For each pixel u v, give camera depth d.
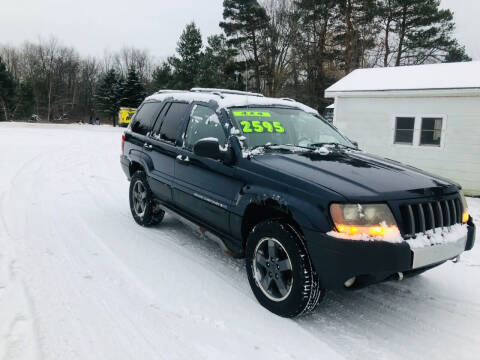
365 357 2.70
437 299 3.62
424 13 30.72
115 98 55.31
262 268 3.29
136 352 2.62
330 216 2.73
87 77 75.06
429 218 2.95
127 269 3.92
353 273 2.68
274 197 3.06
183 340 2.78
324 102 34.88
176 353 2.62
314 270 2.91
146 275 3.81
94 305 3.19
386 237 2.69
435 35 31.55
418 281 4.02
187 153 4.19
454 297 3.67
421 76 11.46
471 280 4.07
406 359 2.70
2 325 2.83
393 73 12.54
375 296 3.66
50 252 4.27
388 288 3.84
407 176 3.23
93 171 10.05
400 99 11.08
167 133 4.78
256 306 3.29
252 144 3.70
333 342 2.86
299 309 2.96
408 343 2.90
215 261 4.25
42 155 12.62
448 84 10.20
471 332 3.08
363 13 32.69
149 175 4.93
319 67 34.75
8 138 18.55
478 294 3.74
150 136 5.14
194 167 4.06
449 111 10.30
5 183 7.78
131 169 5.67
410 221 2.81
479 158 10.02
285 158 3.45
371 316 3.28
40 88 64.25
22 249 4.29
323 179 2.97
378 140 11.64
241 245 3.57
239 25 36.22
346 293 3.70
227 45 37.12
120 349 2.64
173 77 41.88
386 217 2.74
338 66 34.25
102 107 58.56
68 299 3.26
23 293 3.30
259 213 3.44
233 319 3.08
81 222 5.46
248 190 3.33
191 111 4.49
